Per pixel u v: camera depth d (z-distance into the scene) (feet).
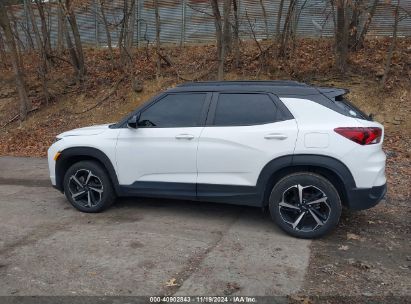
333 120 16.38
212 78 44.65
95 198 20.22
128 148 18.94
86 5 53.42
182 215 19.66
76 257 15.17
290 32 46.73
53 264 14.65
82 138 19.85
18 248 16.03
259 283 13.29
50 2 55.11
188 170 18.04
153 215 19.70
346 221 18.83
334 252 15.65
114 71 49.96
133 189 19.16
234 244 16.28
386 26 47.01
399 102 35.81
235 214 19.75
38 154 37.04
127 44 48.88
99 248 15.93
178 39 57.98
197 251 15.62
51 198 23.15
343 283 13.37
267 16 52.85
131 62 45.70
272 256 15.21
